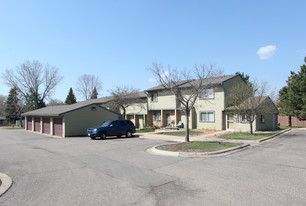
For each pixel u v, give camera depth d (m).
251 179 6.37
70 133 22.50
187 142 14.64
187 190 5.52
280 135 19.97
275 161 8.87
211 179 6.43
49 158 10.09
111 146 13.95
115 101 28.47
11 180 6.53
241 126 23.34
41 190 5.67
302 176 6.63
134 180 6.45
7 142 17.36
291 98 29.81
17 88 48.81
